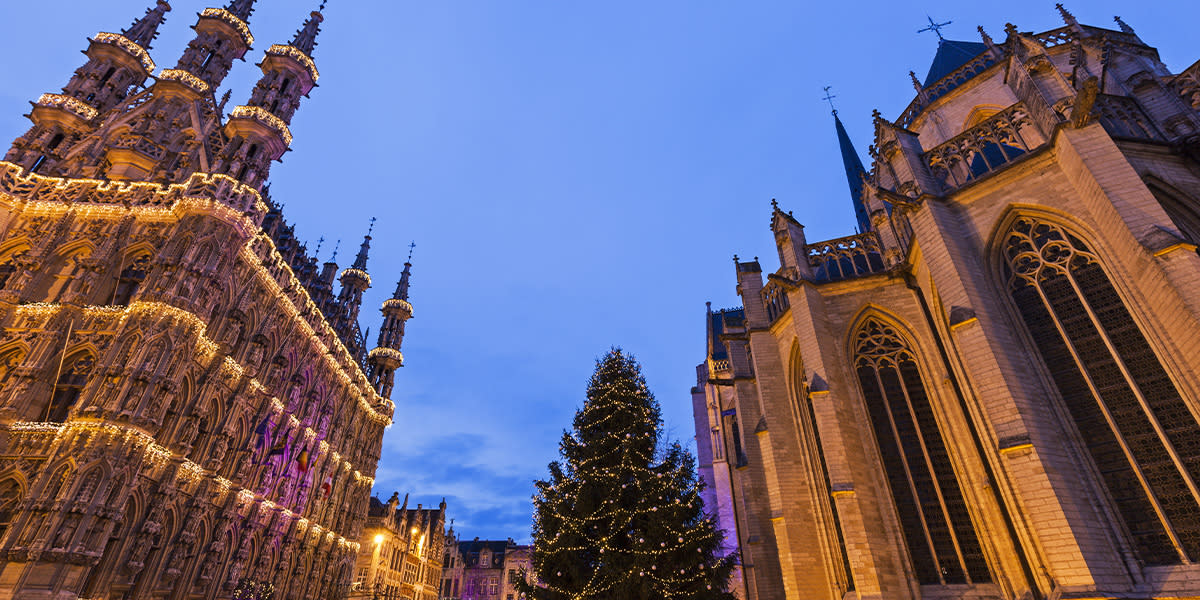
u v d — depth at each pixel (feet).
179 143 140.05
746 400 103.35
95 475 84.28
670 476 77.92
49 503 80.59
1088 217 59.62
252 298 124.47
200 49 154.71
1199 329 46.88
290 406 138.10
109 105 148.36
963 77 114.21
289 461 136.87
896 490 70.03
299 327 144.97
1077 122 60.49
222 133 147.02
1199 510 47.60
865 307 81.56
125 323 98.37
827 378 74.28
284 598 134.21
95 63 152.46
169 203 117.80
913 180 80.89
